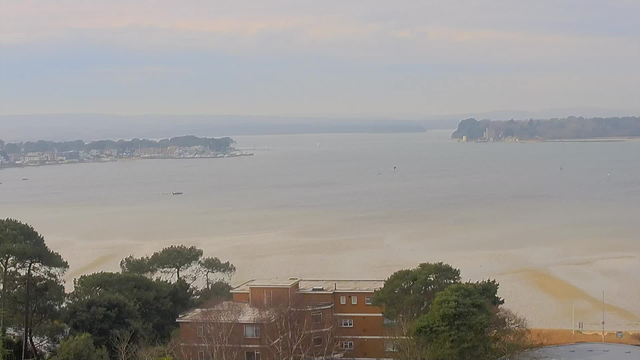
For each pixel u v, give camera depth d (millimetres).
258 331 96000
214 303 105688
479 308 88938
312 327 101625
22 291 96312
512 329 96812
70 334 94000
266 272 175500
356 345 106750
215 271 134000
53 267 102000
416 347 86812
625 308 144125
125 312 98750
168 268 130125
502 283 163750
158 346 96062
